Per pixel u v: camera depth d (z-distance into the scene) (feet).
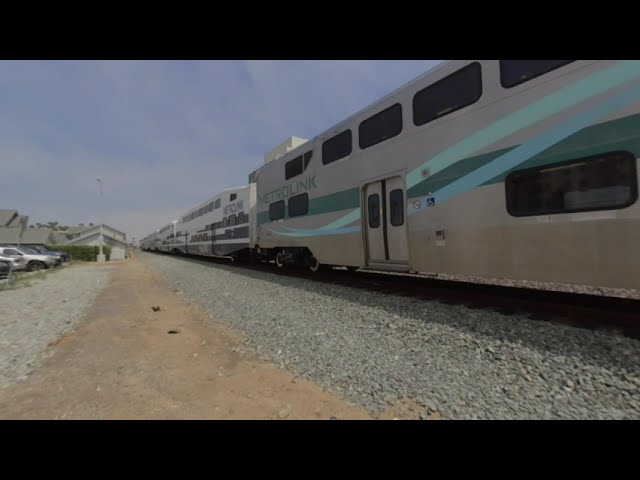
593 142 12.22
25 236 180.86
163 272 54.60
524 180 14.49
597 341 11.49
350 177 25.17
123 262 101.55
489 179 15.71
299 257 34.60
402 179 20.52
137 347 15.65
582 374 9.73
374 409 9.18
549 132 13.46
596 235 12.32
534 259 14.14
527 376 10.00
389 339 14.16
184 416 9.14
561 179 13.32
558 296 18.86
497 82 15.34
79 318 22.54
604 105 11.99
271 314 19.81
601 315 14.06
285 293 25.38
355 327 16.05
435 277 29.55
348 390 10.37
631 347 10.81
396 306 18.51
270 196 37.88
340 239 26.50
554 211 13.50
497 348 11.98
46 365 13.62
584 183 12.66
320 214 28.81
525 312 15.35
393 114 21.33
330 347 13.88
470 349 12.25
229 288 30.55
